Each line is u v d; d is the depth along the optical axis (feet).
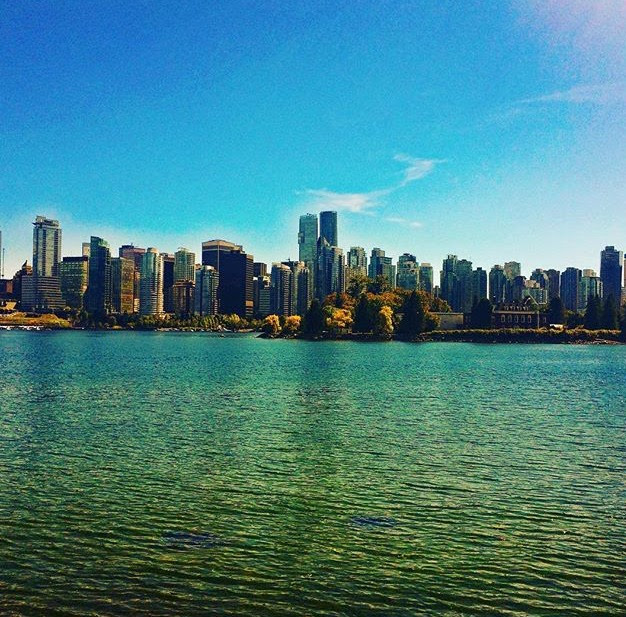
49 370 412.57
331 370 428.56
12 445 162.30
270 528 101.40
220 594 79.30
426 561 89.20
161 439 171.22
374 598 78.69
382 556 90.74
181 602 77.25
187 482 127.44
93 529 100.22
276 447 161.68
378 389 304.50
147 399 258.98
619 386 327.06
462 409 233.35
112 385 317.01
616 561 89.40
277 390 297.74
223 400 257.14
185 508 110.93
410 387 315.17
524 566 87.71
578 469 139.13
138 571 85.20
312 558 90.02
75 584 81.41
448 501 115.65
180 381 341.82
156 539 96.32
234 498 116.98
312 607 76.38
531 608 76.64
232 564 87.71
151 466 140.67
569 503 114.52
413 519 105.91
